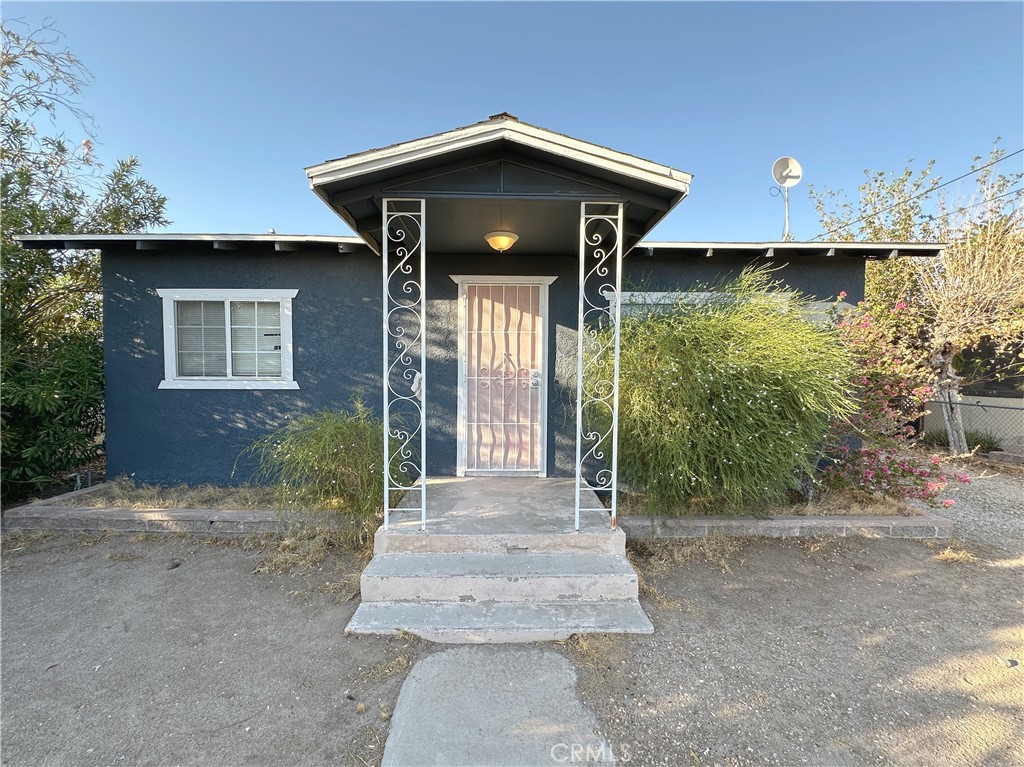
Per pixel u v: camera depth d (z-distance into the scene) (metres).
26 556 4.12
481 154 3.46
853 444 5.46
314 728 2.20
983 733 2.15
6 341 5.41
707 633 2.97
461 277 5.54
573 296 5.57
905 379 5.21
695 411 4.17
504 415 5.64
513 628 2.91
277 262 5.64
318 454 4.07
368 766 1.98
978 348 8.52
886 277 8.98
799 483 4.98
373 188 3.46
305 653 2.76
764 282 5.45
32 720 2.24
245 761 2.01
